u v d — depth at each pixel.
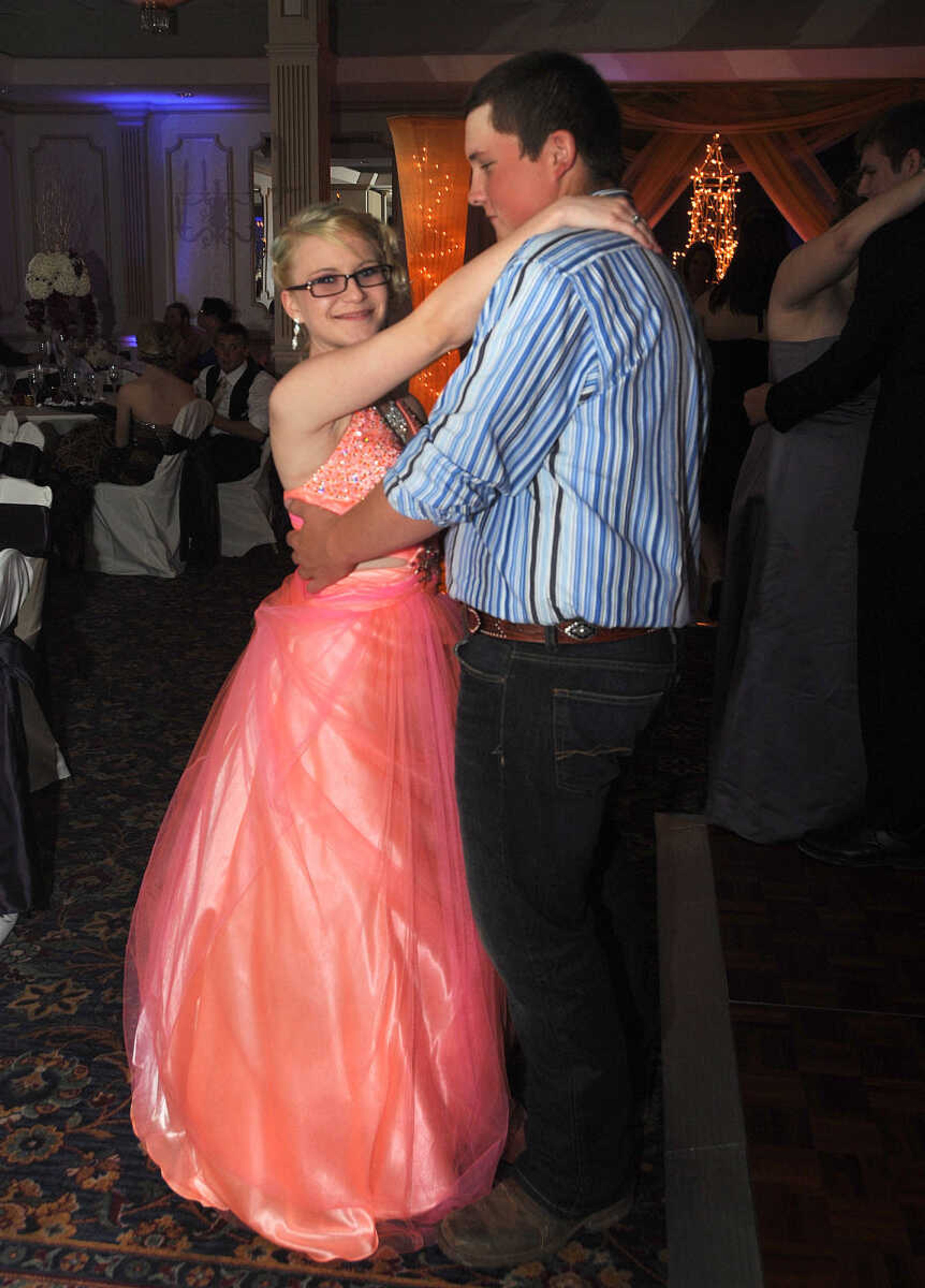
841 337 2.38
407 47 9.83
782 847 2.87
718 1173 1.80
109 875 2.86
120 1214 1.76
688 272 7.16
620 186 1.47
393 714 1.74
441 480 1.34
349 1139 1.69
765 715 2.81
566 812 1.48
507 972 1.59
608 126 1.43
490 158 1.46
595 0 9.68
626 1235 1.75
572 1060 1.61
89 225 12.05
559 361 1.30
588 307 1.30
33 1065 2.12
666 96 10.62
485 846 1.53
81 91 10.92
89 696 4.22
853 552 2.64
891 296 2.29
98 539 6.14
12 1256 1.67
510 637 1.44
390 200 13.91
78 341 7.62
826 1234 1.66
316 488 1.66
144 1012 1.88
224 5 10.20
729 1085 1.99
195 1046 1.74
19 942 2.55
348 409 1.56
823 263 2.41
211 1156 1.73
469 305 1.44
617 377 1.33
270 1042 1.71
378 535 1.47
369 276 1.71
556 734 1.44
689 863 2.79
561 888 1.53
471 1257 1.67
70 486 6.04
